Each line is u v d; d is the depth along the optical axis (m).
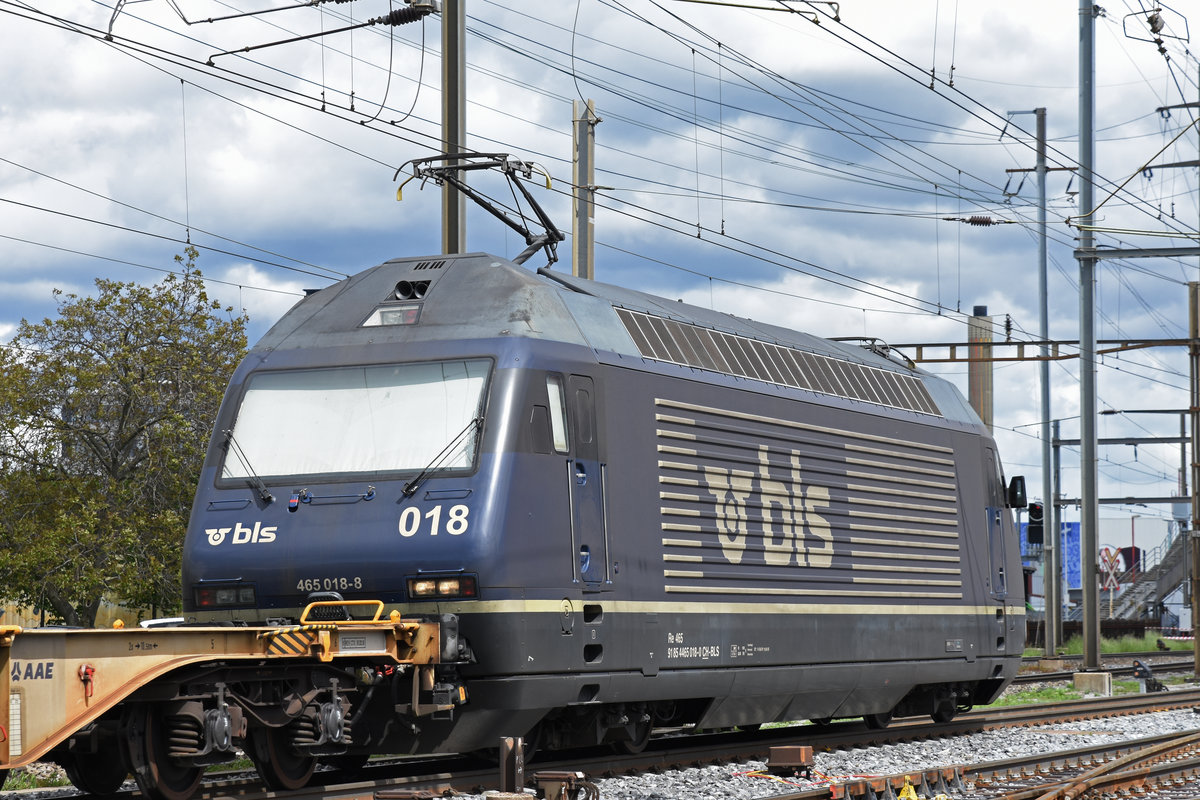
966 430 19.27
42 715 8.43
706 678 13.69
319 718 10.61
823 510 15.74
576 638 11.96
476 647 11.27
